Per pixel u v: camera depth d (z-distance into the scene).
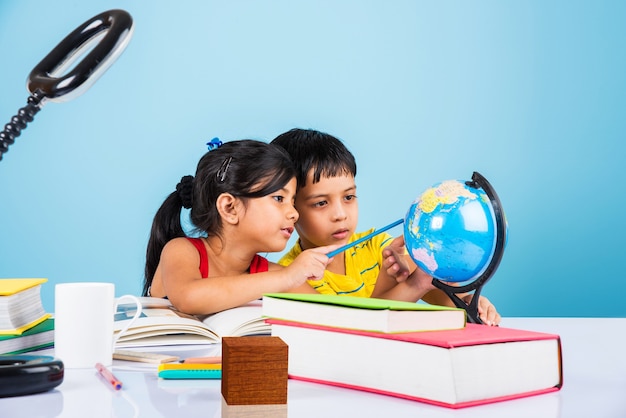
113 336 0.98
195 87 3.78
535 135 3.90
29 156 3.70
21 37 3.69
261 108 3.82
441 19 3.86
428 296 1.63
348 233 1.72
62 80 0.69
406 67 3.85
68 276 3.74
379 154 3.86
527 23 3.88
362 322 0.77
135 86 3.74
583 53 3.90
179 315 1.23
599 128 3.91
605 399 0.75
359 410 0.69
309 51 3.84
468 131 3.88
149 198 3.77
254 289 1.36
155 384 0.80
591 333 1.20
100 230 3.75
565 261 3.92
